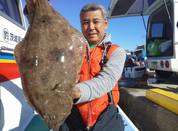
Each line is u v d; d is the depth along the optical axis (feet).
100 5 8.77
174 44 31.96
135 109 27.53
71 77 6.34
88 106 8.29
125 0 35.45
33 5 6.59
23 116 10.41
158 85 35.47
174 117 18.70
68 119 8.67
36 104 6.11
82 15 8.73
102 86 7.55
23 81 6.18
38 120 12.04
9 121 8.89
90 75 8.11
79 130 8.60
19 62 6.28
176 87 32.30
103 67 8.09
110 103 8.62
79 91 6.92
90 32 8.60
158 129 21.16
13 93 9.53
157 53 36.09
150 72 48.34
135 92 30.91
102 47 8.49
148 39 38.73
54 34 6.38
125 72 41.06
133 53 70.08
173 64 32.27
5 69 9.43
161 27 35.32
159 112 21.06
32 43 6.27
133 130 12.00
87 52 8.25
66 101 6.24
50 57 6.20
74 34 6.54
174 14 31.65
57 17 6.56
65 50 6.32
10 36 11.43
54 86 6.12
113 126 8.52
